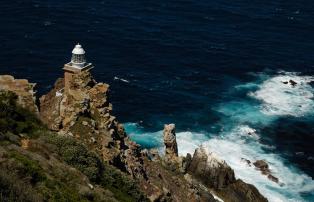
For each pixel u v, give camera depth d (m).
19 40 114.56
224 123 87.94
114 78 102.19
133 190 30.30
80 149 28.73
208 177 65.94
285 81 105.94
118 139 40.56
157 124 86.56
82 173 27.20
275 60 116.62
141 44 120.19
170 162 57.56
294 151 80.06
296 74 109.94
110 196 26.62
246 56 118.00
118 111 89.62
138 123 86.50
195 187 51.62
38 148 26.56
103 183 28.67
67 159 27.75
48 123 39.22
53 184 23.17
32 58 105.75
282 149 80.50
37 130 29.95
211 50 120.12
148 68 108.50
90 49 115.19
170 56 115.38
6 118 28.67
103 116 40.25
